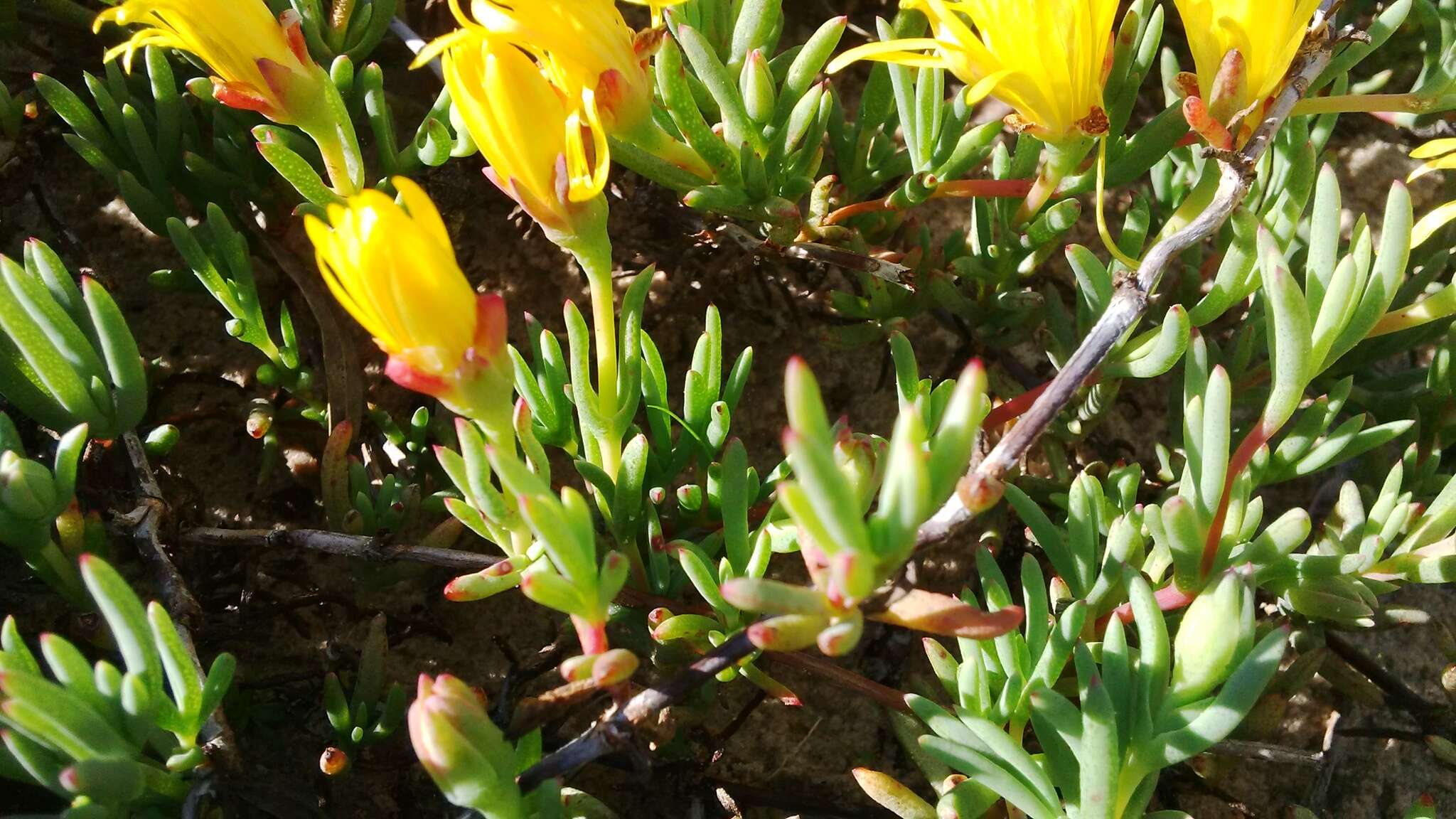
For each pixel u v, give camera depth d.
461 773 0.26
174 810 0.31
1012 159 0.39
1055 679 0.32
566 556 0.27
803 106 0.37
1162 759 0.30
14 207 0.42
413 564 0.36
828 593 0.26
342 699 0.33
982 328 0.40
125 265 0.42
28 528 0.31
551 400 0.34
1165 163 0.41
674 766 0.35
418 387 0.28
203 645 0.37
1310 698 0.39
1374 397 0.39
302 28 0.39
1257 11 0.32
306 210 0.36
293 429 0.39
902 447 0.25
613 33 0.31
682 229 0.41
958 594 0.39
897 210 0.39
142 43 0.32
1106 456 0.41
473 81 0.29
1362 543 0.34
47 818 0.29
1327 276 0.32
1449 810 0.38
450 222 0.41
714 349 0.34
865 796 0.37
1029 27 0.32
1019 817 0.32
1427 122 0.45
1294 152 0.38
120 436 0.35
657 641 0.33
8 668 0.29
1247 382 0.39
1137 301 0.30
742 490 0.31
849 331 0.39
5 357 0.32
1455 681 0.36
